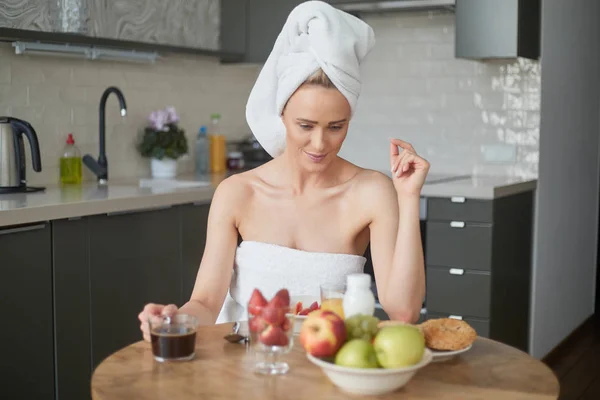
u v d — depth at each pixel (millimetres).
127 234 3240
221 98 4812
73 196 3178
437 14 4562
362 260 1864
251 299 1438
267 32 4512
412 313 1679
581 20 4945
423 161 1653
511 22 3973
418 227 1695
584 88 5074
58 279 2922
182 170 4551
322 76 1652
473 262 3754
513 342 4113
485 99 4488
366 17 4742
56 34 3387
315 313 1331
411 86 4672
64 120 3793
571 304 5051
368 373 1260
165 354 1472
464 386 1347
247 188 1892
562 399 3918
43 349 2875
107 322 3158
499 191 3744
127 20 3873
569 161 4855
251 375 1396
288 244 1862
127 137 4164
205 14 4457
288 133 1746
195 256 3650
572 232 4996
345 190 1862
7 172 3256
